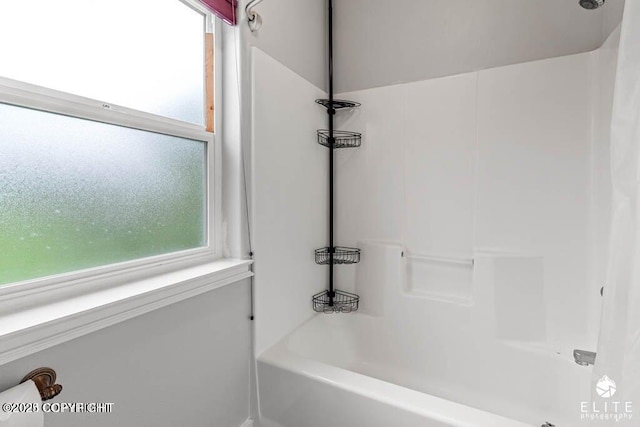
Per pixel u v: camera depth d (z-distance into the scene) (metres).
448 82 1.73
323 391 1.22
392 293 1.88
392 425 1.09
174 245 1.17
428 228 1.80
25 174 0.77
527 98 1.55
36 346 0.68
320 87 1.95
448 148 1.74
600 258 1.38
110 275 0.95
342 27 2.02
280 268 1.56
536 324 1.55
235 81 1.32
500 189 1.62
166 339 1.01
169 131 1.13
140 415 0.93
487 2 1.64
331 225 2.01
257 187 1.40
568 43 1.47
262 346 1.43
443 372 1.72
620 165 0.72
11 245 0.75
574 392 1.38
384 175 1.91
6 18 0.75
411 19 1.83
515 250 1.59
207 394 1.17
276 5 1.54
